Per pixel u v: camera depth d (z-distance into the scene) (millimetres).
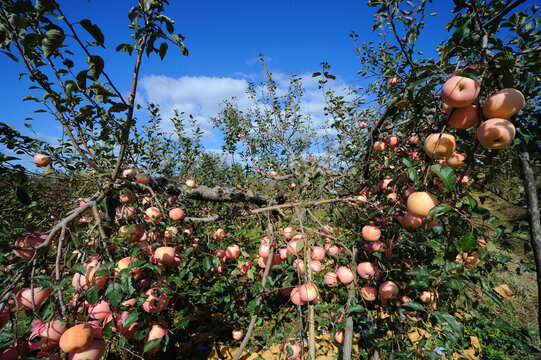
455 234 1452
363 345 3133
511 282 4559
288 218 2215
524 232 1460
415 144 2279
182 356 3240
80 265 1172
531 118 1384
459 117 1210
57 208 2434
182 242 2807
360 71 3170
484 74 1103
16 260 1381
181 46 1702
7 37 1664
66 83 1547
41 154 2314
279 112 5172
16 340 1003
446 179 1119
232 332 3531
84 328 1172
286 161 4875
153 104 4453
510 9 1108
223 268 3008
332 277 2467
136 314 1396
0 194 2244
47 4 1311
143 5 1584
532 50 1176
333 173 3354
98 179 2029
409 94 1688
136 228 1893
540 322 1099
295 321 3574
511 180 2109
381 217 2387
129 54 1681
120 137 1866
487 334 3389
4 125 1958
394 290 2131
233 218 2842
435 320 1533
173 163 5367
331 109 3438
